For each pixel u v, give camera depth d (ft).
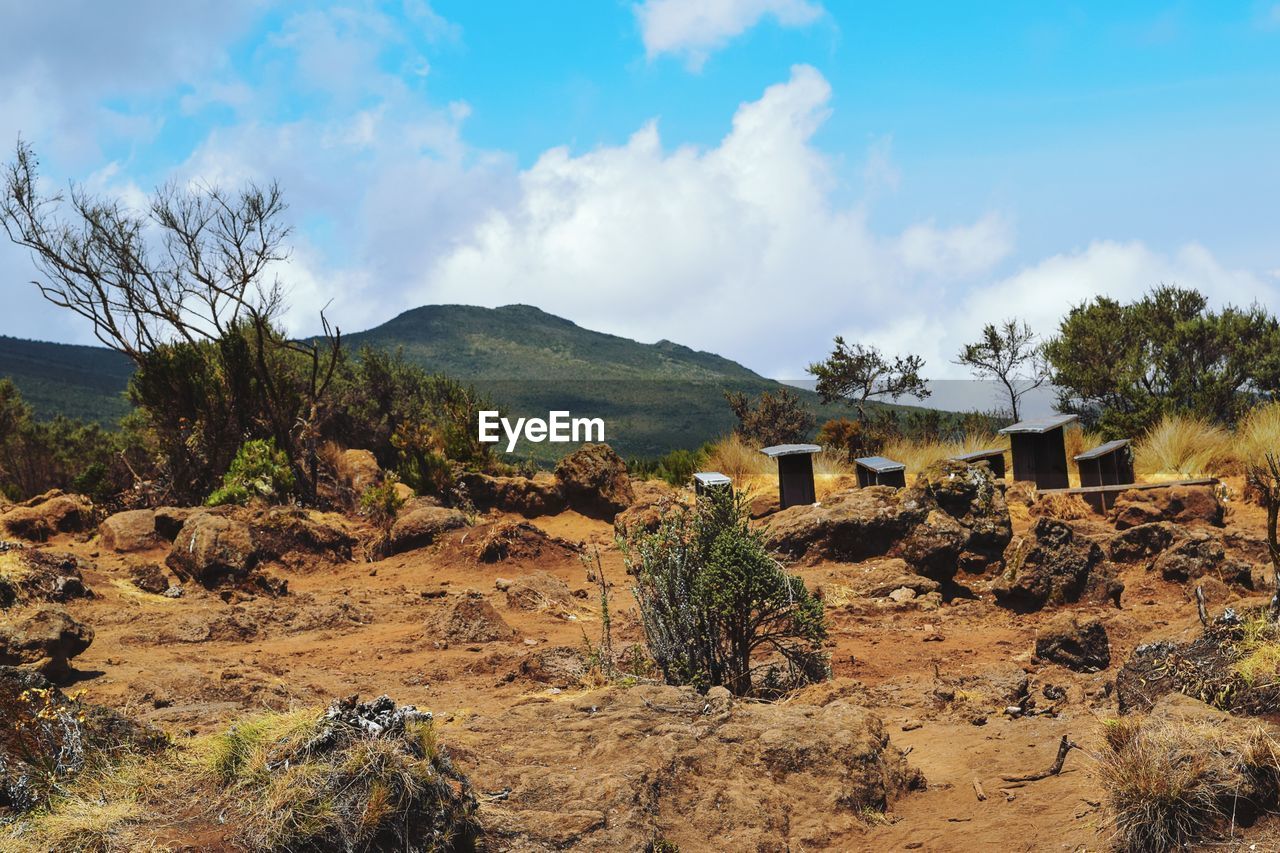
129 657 36.37
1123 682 22.70
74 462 117.08
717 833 18.72
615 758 20.34
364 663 35.65
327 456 84.99
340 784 16.34
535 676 31.63
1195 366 85.20
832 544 47.57
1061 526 40.70
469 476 73.56
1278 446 64.13
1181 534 44.62
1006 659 32.53
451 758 19.38
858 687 28.60
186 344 84.38
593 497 71.36
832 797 20.08
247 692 29.30
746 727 21.80
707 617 29.63
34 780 16.83
